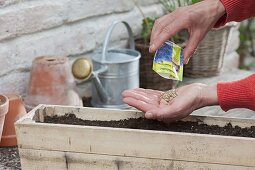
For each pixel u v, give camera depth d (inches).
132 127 67.0
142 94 68.0
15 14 82.7
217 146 58.5
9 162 71.6
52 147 62.6
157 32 67.2
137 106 66.4
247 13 69.3
